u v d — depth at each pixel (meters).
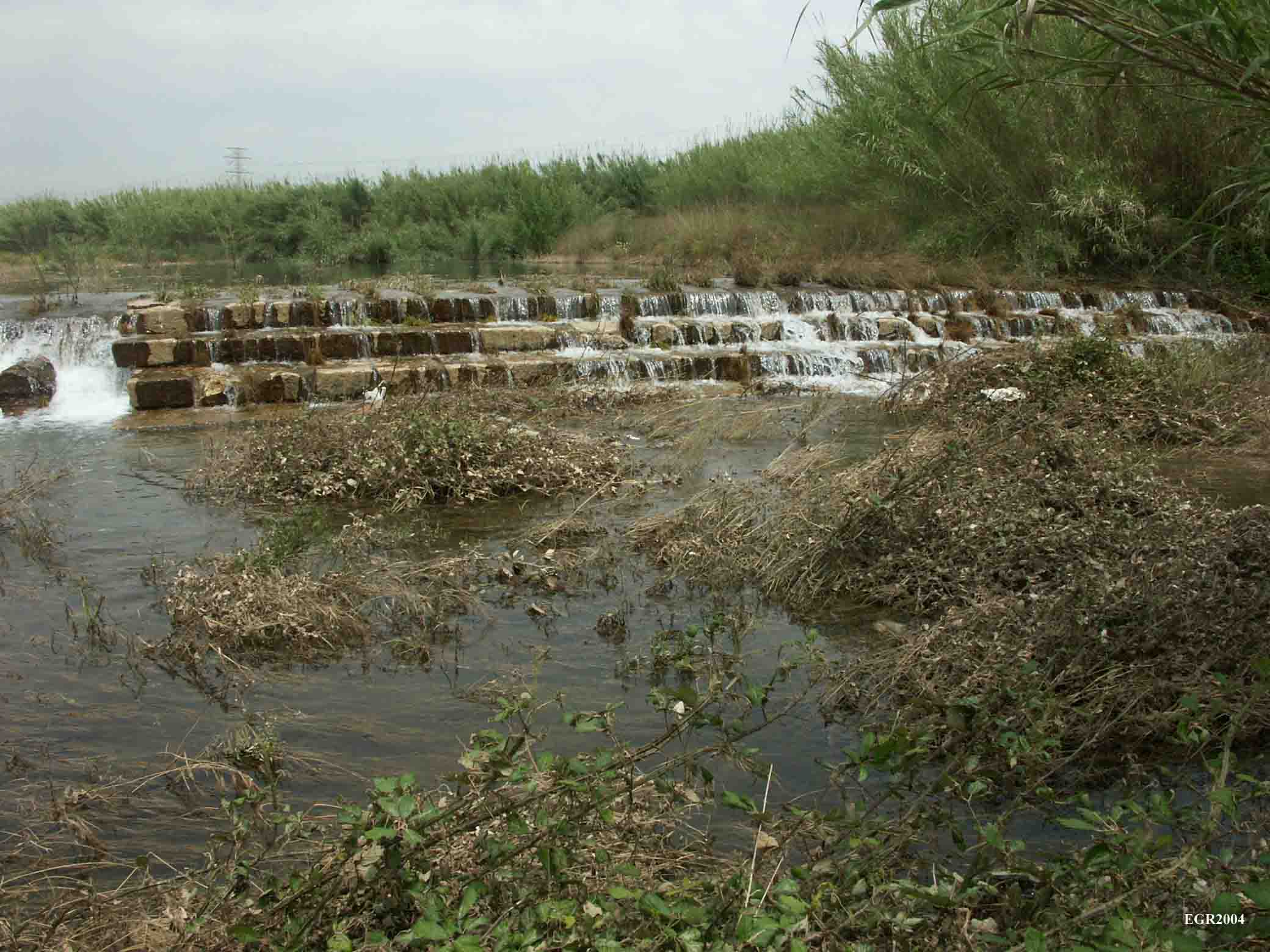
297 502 8.91
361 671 5.75
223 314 14.76
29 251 29.95
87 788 4.54
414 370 13.45
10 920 3.48
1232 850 3.31
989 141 20.06
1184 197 18.67
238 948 3.09
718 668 5.50
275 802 3.76
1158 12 3.41
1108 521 6.56
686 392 13.61
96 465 10.32
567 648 6.01
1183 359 12.34
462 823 3.15
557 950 2.75
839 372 14.94
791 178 25.11
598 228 30.73
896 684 5.14
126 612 6.53
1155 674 4.68
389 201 35.62
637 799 3.98
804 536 7.05
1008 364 11.91
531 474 9.30
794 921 2.54
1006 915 3.15
